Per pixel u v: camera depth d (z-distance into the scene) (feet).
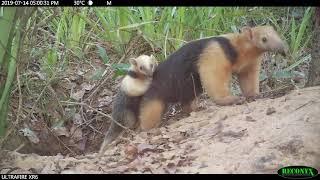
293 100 10.41
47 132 12.48
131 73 11.72
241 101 11.01
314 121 9.70
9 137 11.42
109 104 13.14
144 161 9.75
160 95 11.49
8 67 10.43
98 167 9.88
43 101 12.76
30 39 11.38
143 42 14.03
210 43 11.18
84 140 12.73
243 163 9.27
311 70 11.00
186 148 9.90
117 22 14.12
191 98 11.56
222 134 10.03
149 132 10.92
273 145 9.44
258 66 11.42
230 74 11.22
